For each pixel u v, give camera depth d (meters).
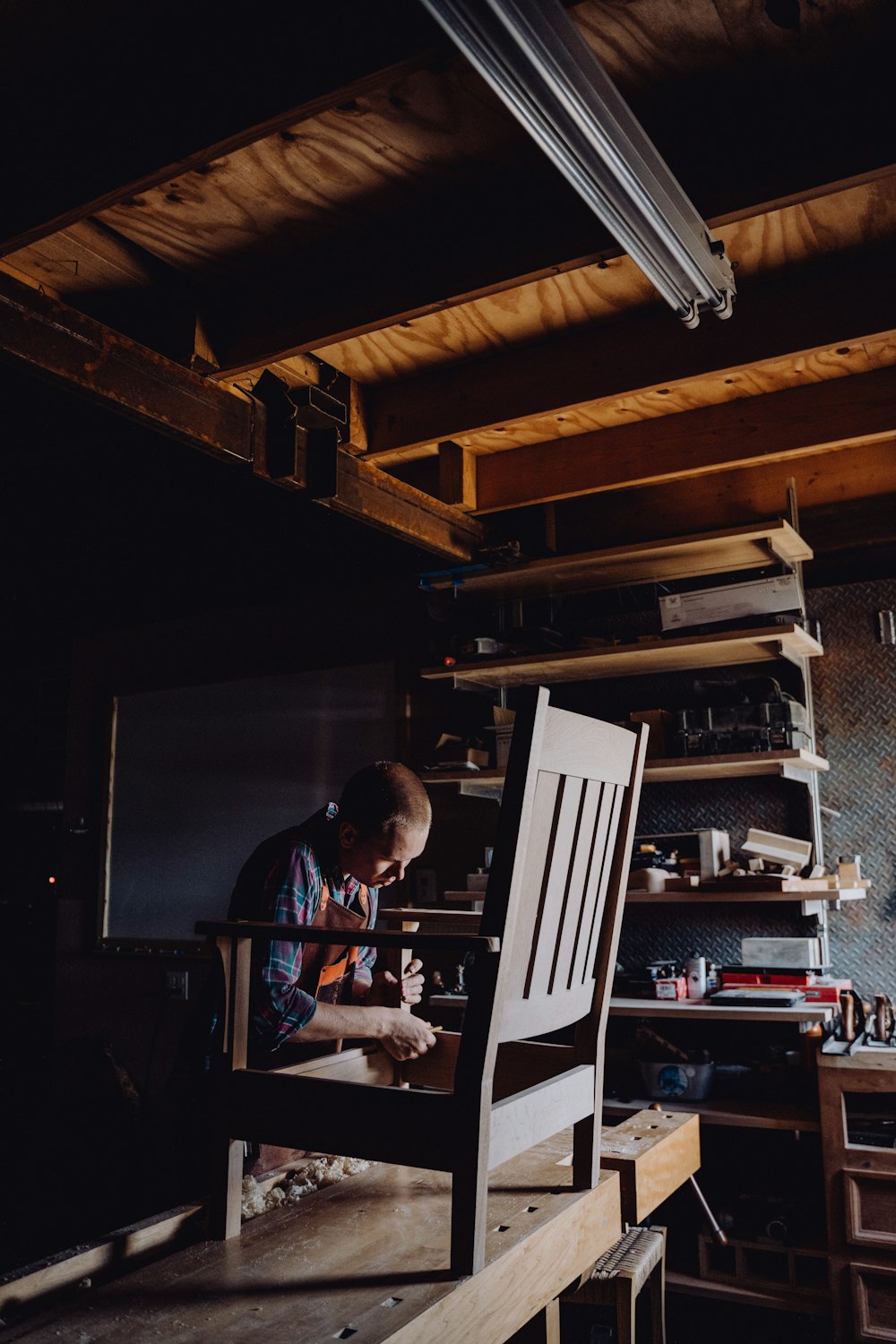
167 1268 1.36
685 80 2.04
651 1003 3.26
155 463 3.94
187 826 4.85
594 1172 1.66
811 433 3.29
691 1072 3.22
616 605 3.95
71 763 5.31
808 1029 3.16
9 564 5.22
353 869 2.02
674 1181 1.91
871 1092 3.20
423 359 3.22
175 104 1.88
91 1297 1.27
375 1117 1.41
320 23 1.75
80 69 1.94
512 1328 1.38
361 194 2.37
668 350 2.90
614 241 2.22
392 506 3.39
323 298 2.61
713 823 3.67
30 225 2.05
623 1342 1.96
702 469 3.48
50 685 5.91
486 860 3.90
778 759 3.15
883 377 3.21
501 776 3.63
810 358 3.14
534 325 3.02
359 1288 1.29
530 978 1.50
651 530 3.96
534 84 1.48
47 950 5.51
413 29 1.66
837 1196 2.85
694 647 3.33
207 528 4.71
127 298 2.81
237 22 1.83
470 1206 1.32
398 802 1.93
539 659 3.59
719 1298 3.05
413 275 2.47
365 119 2.09
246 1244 1.45
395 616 4.38
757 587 3.28
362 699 4.41
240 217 2.44
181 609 5.04
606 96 1.58
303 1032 1.79
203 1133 1.93
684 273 2.07
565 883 1.58
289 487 2.91
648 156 1.75
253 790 4.67
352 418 3.32
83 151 1.99
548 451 3.78
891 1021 3.14
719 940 3.61
